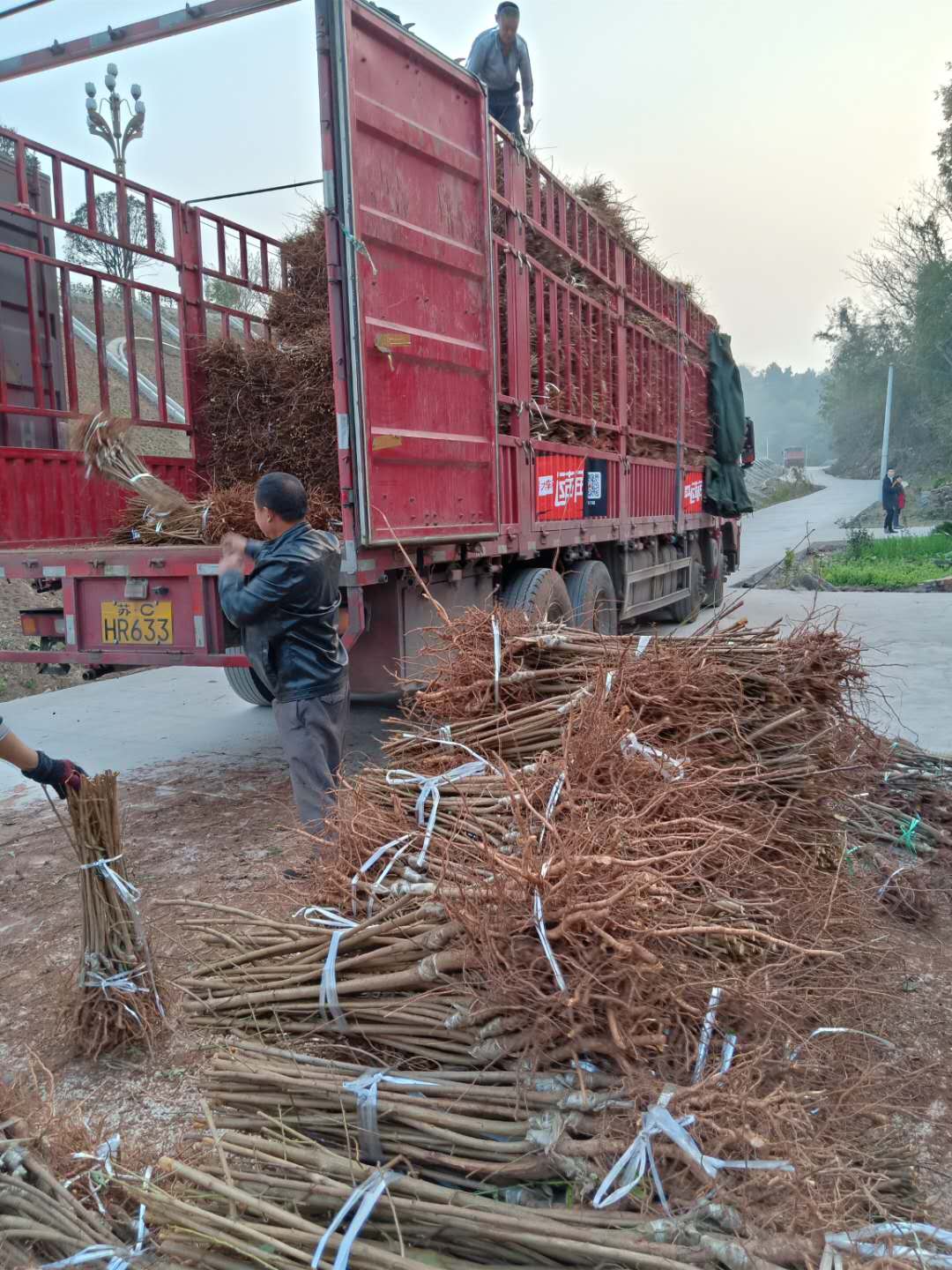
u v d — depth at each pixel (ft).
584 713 8.91
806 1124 5.96
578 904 6.01
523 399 20.68
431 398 17.01
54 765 9.64
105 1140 7.65
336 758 13.83
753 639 11.07
